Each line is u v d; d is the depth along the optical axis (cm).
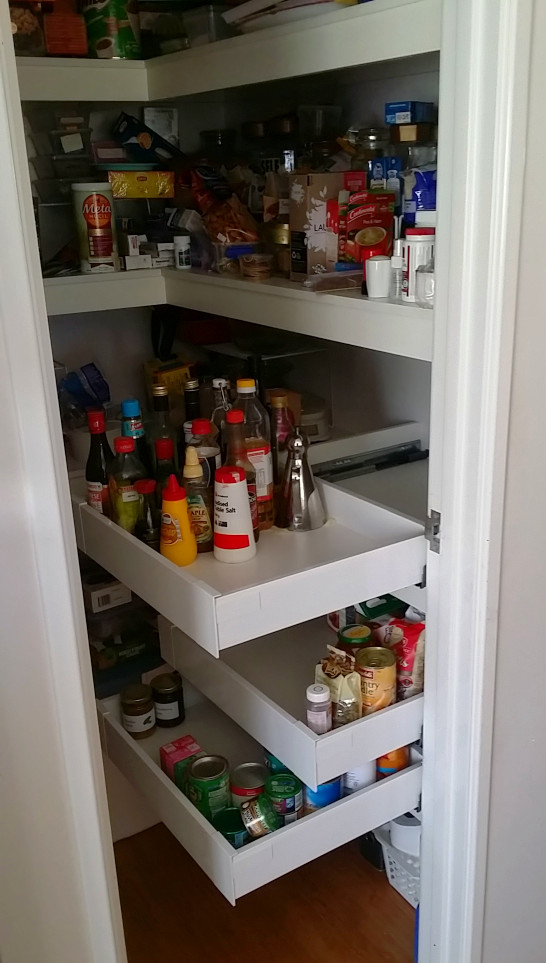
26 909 101
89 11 169
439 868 144
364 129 159
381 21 119
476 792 134
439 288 112
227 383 154
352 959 164
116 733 164
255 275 158
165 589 129
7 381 83
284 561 133
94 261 174
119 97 172
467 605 124
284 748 135
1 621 90
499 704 131
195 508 134
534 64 97
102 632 192
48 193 184
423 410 177
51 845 101
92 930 108
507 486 117
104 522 143
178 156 188
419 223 129
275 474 150
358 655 140
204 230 175
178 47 174
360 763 133
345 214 144
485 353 108
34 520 88
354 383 195
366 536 142
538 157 102
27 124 178
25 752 95
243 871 129
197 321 202
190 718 175
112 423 184
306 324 145
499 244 103
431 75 154
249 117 199
